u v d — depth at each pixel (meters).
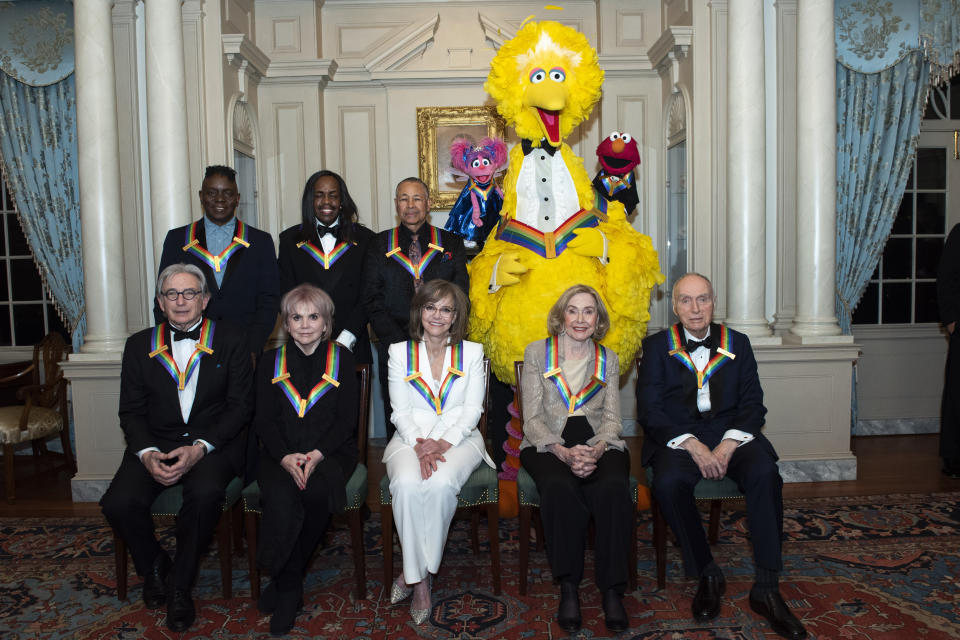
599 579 2.41
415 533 2.48
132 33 4.11
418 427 2.78
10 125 4.70
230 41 4.28
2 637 2.43
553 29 3.33
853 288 4.81
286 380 2.73
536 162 3.35
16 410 4.20
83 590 2.80
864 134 4.65
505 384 3.60
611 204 3.49
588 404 2.80
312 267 3.42
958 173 5.14
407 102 5.14
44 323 5.27
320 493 2.51
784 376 3.96
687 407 2.77
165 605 2.66
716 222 4.28
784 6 4.17
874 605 2.54
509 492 3.39
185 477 2.64
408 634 2.42
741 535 3.22
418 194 3.41
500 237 3.40
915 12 4.43
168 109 3.98
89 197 3.96
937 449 4.70
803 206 4.05
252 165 4.92
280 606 2.47
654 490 2.56
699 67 4.28
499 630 2.43
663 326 5.07
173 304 2.67
